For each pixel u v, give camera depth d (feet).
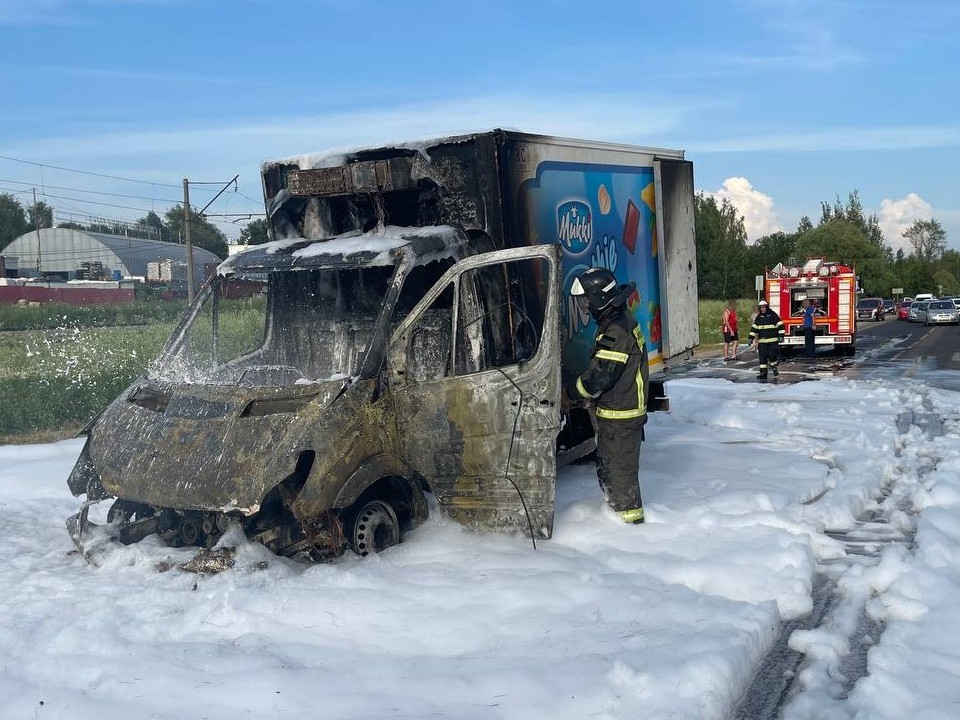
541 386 20.47
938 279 433.48
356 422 20.31
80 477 22.40
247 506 18.70
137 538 22.15
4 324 108.17
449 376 21.57
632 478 22.99
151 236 376.89
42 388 51.67
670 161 34.50
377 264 21.98
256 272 23.95
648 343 32.83
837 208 376.27
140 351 64.54
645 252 32.63
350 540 20.76
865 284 323.57
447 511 21.63
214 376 24.22
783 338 92.99
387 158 24.86
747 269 240.32
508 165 23.49
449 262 23.77
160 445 20.58
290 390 20.57
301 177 24.17
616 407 22.68
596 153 28.66
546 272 24.49
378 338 21.11
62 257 255.29
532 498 20.66
